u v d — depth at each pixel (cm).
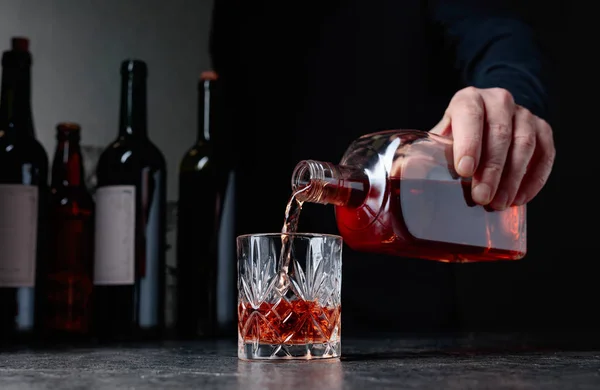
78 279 112
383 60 127
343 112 126
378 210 79
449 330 124
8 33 134
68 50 136
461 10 117
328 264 74
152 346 94
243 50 128
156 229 109
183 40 142
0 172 105
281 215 125
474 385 56
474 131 79
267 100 127
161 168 110
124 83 110
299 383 59
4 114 107
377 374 65
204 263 111
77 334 111
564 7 182
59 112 135
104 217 108
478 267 176
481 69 110
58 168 114
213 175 111
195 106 141
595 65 183
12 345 99
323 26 126
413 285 124
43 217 108
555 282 181
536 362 72
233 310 111
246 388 56
